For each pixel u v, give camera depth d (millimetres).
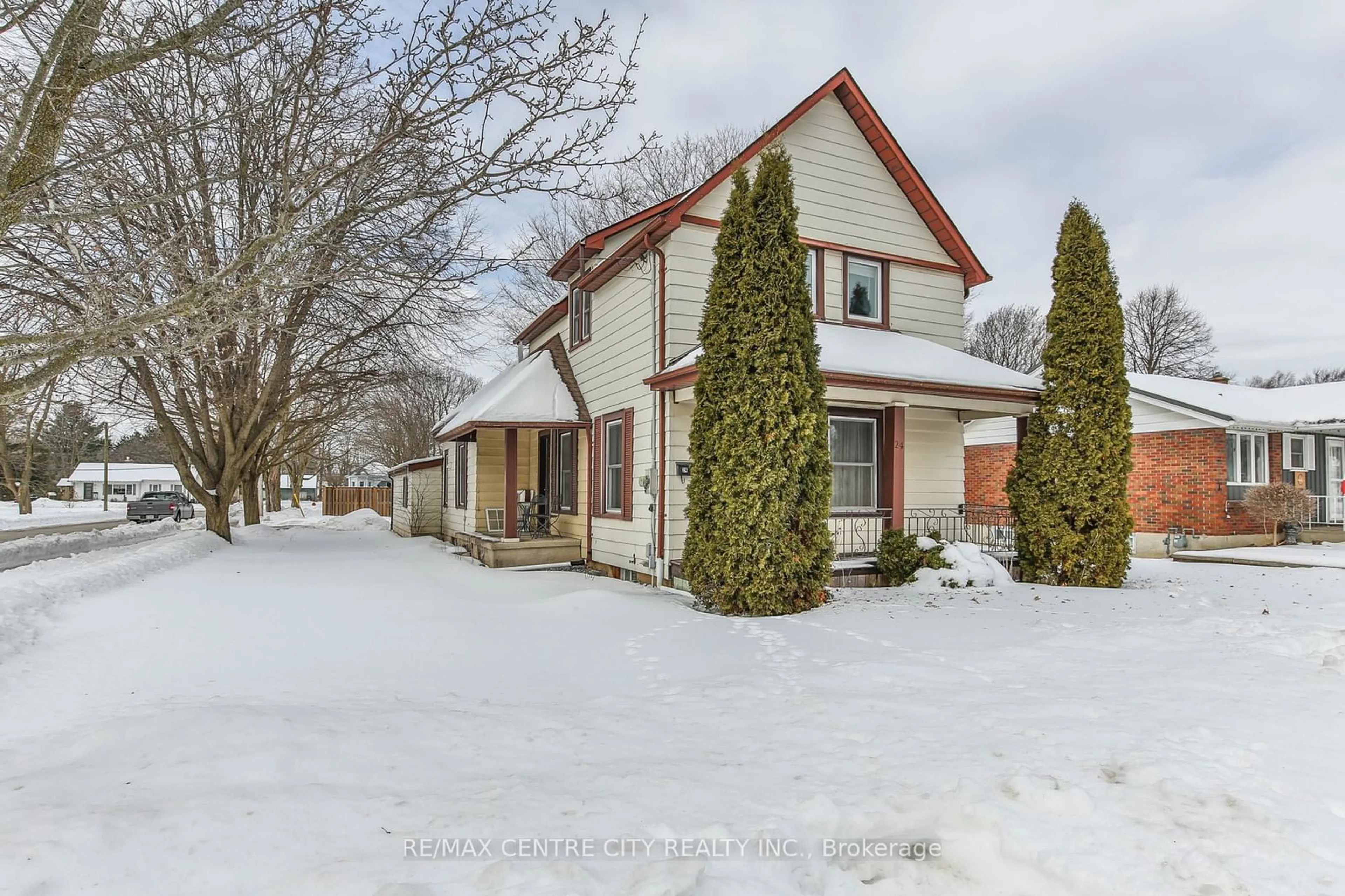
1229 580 10852
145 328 4094
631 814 2807
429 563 13016
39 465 46812
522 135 4402
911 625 6934
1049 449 10320
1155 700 4176
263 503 40406
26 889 2184
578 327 13852
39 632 6457
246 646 6121
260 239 4031
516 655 5914
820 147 11281
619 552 11352
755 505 7801
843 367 9094
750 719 4086
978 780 3012
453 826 2684
